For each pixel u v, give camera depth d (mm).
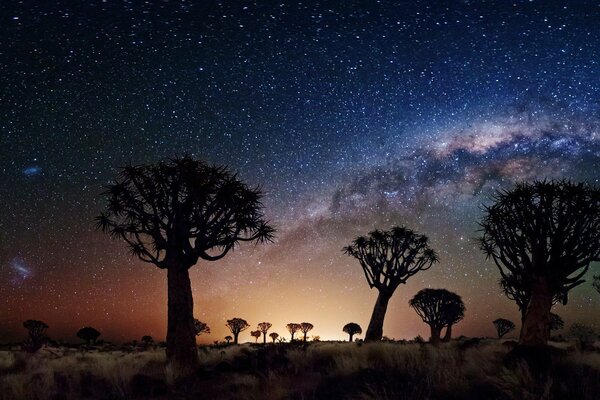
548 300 9320
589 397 5797
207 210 11617
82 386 8227
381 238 21203
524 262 9727
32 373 9180
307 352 10555
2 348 24359
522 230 9781
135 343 34344
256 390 7195
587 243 9367
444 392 6215
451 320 26219
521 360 7410
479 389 6250
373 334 20516
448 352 9500
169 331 11117
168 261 11547
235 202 11547
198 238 11609
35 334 30375
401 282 20875
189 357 10820
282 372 8562
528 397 5730
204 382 8586
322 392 6754
